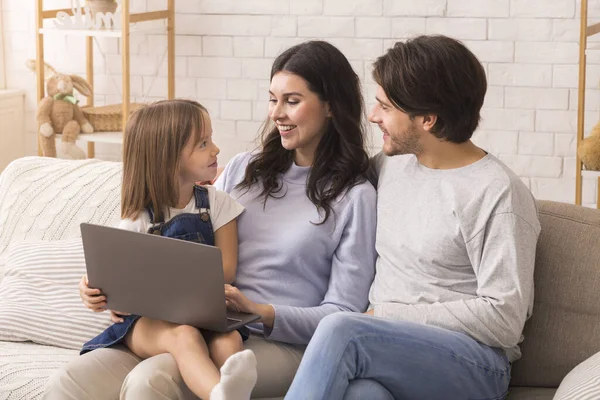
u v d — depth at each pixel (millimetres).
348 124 2604
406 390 2260
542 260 2430
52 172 3088
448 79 2338
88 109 4848
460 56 2355
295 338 2465
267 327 2455
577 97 4578
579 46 4320
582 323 2367
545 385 2418
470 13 4609
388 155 2490
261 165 2703
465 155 2418
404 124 2408
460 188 2344
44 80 4961
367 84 4789
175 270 2223
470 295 2346
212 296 2213
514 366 2445
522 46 4590
